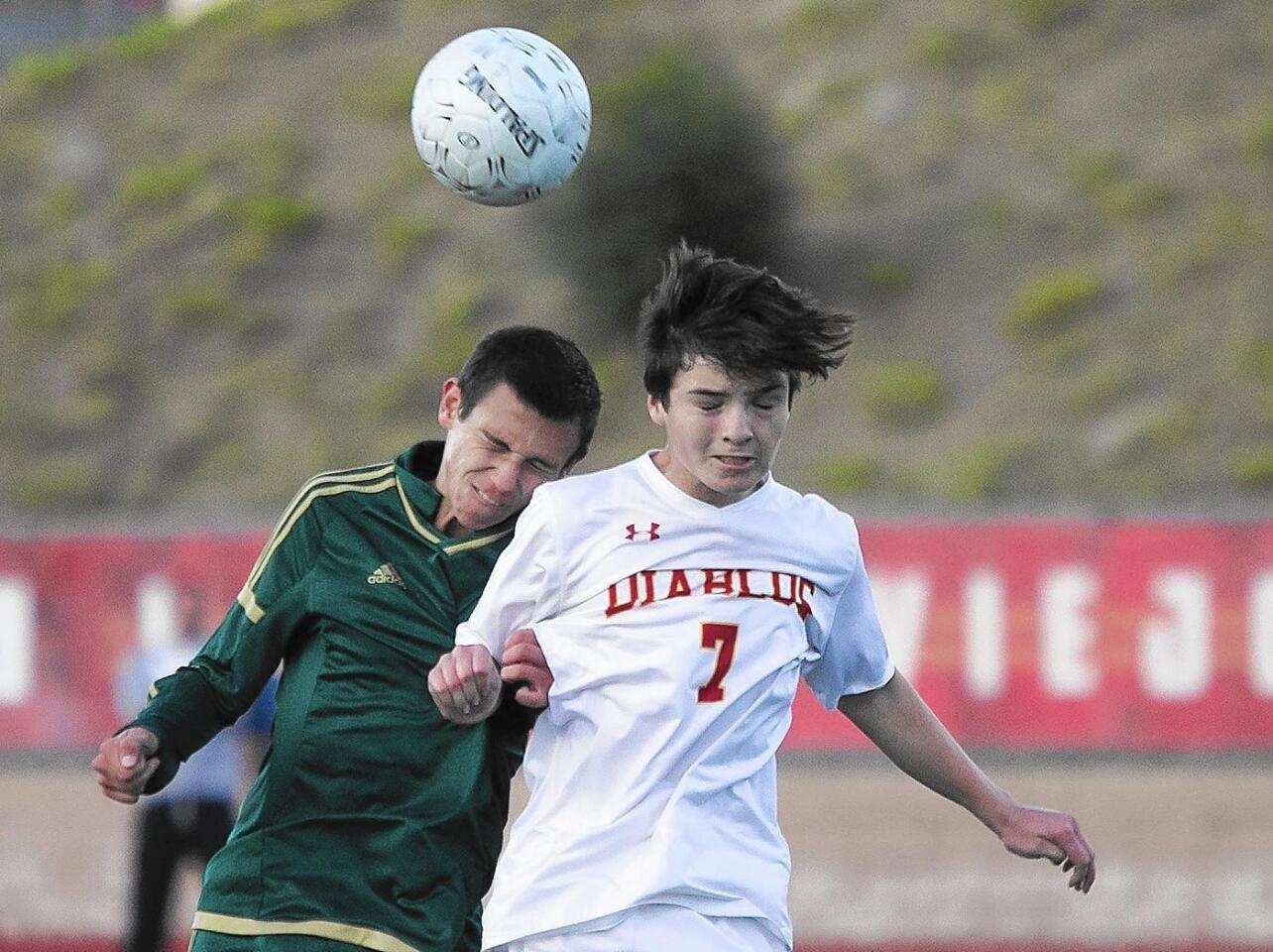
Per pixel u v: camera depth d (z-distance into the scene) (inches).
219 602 2167.8
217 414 3831.2
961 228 3912.4
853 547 583.5
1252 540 2030.0
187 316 4094.5
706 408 538.6
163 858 1336.1
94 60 4985.2
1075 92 4242.1
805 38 4507.9
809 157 4136.3
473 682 555.8
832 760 2194.9
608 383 3582.7
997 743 2063.2
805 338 534.9
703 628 552.1
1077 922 1688.0
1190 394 3422.7
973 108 4224.9
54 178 4581.7
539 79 647.1
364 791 605.3
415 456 636.1
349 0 5027.1
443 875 604.1
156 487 3681.1
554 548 561.6
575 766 556.1
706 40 4542.3
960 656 2070.6
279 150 4537.4
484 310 3919.8
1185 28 4372.5
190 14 5196.9
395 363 3880.4
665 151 3826.3
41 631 2199.8
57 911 1744.6
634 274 3786.9
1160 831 1854.1
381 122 4574.3
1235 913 1686.8
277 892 604.7
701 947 541.3
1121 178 3993.6
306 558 619.8
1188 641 2038.6
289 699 613.9
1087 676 2053.4
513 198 656.4
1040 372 3543.3
